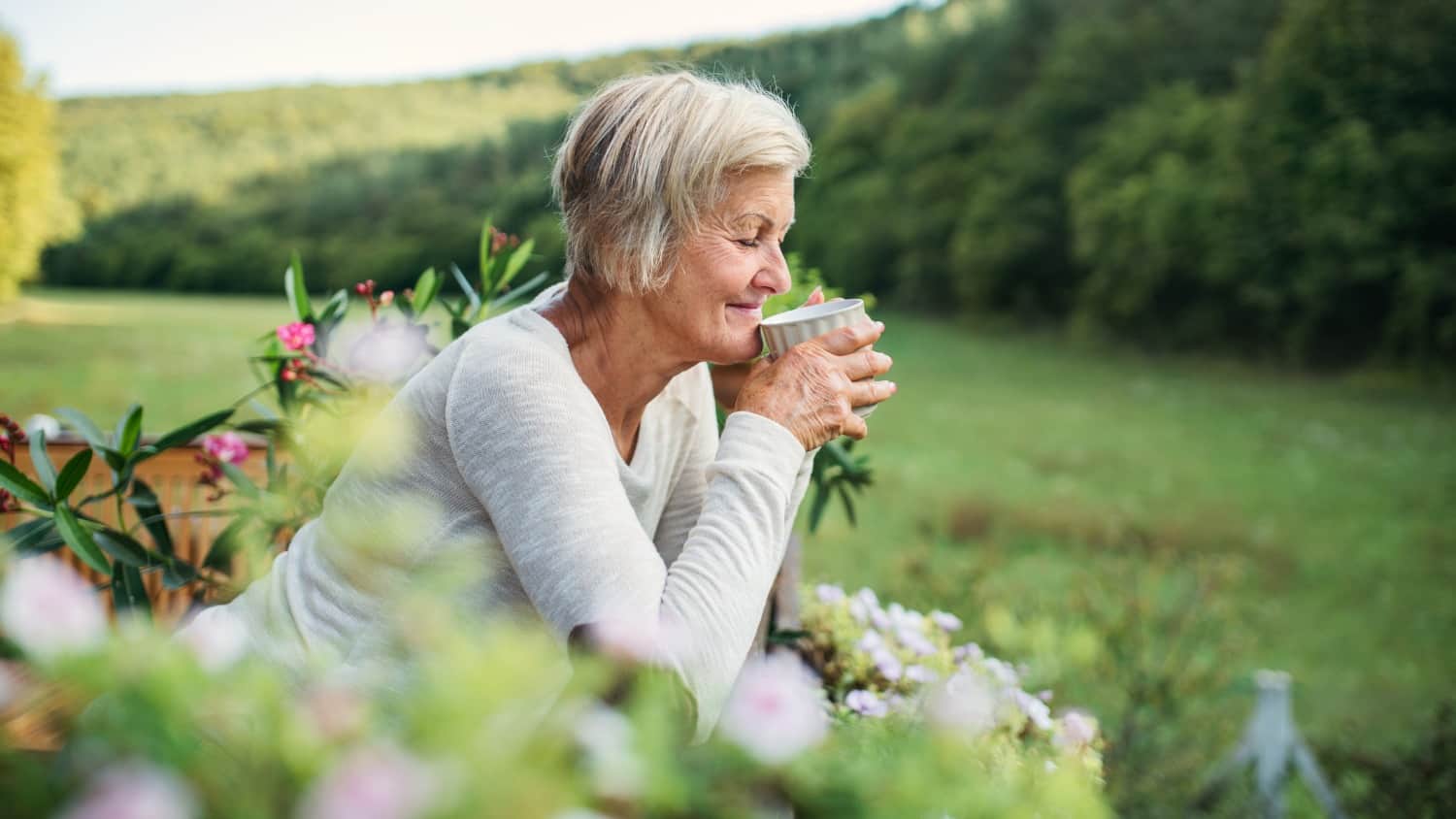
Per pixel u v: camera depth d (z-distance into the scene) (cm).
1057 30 2325
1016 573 659
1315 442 1233
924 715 52
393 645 88
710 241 91
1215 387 1603
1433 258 1541
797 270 156
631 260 91
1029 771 58
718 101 91
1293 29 1717
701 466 111
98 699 36
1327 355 1661
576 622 80
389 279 2648
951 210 2280
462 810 33
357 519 89
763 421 89
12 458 145
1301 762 280
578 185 94
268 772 36
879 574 550
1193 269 1806
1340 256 1605
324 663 43
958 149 2328
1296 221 1673
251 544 149
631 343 96
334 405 155
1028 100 2248
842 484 181
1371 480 1053
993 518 880
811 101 2894
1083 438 1289
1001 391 1622
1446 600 697
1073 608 327
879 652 158
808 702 43
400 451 89
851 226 2445
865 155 2552
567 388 88
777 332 96
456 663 37
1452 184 1545
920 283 2305
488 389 87
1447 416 1334
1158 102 2014
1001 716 123
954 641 274
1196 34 2117
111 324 2028
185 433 143
